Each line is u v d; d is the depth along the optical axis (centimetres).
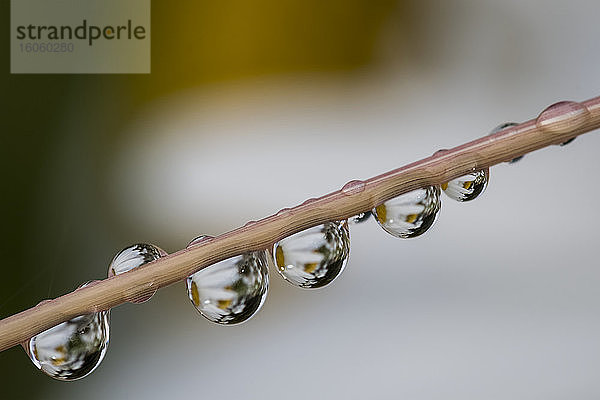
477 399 22
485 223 25
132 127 24
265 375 23
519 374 22
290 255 11
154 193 24
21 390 20
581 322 23
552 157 26
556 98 26
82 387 21
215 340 23
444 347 23
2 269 20
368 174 26
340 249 11
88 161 23
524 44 26
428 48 27
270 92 26
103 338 11
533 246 25
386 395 22
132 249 11
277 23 26
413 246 25
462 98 26
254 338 24
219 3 26
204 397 22
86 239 22
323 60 27
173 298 23
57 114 23
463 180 11
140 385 22
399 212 11
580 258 24
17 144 22
